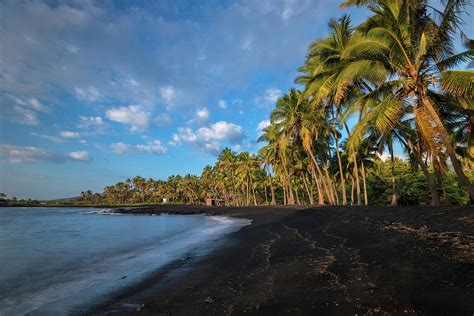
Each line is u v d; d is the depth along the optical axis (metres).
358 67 15.33
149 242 20.50
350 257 9.11
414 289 5.79
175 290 8.25
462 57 14.25
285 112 35.00
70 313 7.11
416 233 11.05
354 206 25.59
